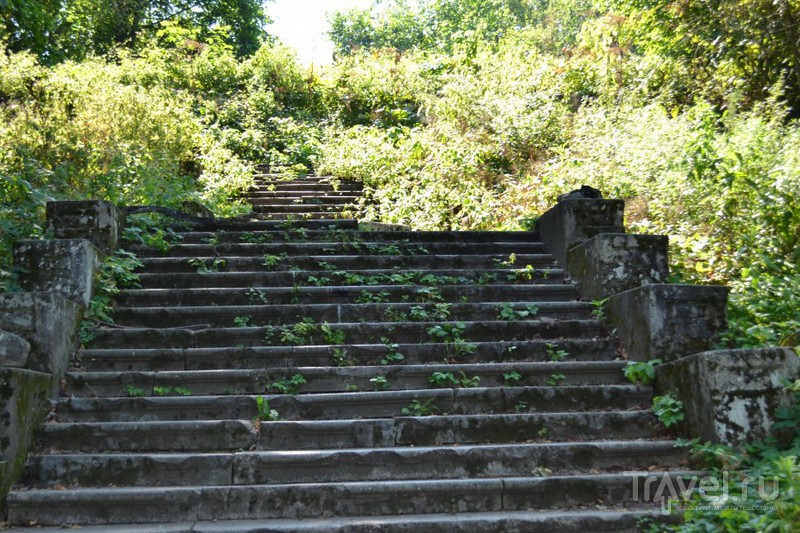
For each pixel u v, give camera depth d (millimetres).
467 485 4363
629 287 6387
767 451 4375
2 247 6559
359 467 4574
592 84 15734
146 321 6160
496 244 7859
